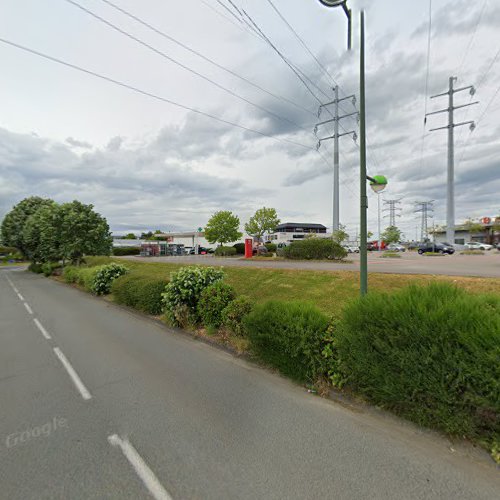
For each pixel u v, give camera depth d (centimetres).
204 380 369
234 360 440
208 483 197
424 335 234
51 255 1970
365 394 295
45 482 201
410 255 2684
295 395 326
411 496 182
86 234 1744
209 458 222
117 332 606
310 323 342
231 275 1155
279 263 1791
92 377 382
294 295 834
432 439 238
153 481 200
